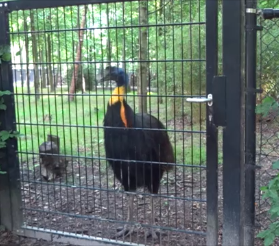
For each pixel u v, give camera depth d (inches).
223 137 114.1
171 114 332.2
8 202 154.3
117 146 155.9
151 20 338.0
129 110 155.9
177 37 338.6
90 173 244.4
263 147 203.0
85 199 200.7
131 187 159.2
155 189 160.9
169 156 165.8
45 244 146.3
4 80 145.9
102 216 176.9
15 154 150.1
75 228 158.7
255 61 113.1
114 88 161.0
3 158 151.3
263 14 112.5
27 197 202.4
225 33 109.5
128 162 151.8
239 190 114.7
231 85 110.9
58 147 222.8
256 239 141.6
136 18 281.1
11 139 149.3
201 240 145.0
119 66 171.3
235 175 114.3
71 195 206.7
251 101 114.2
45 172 223.9
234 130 112.4
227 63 110.4
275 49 193.5
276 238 140.4
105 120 157.6
